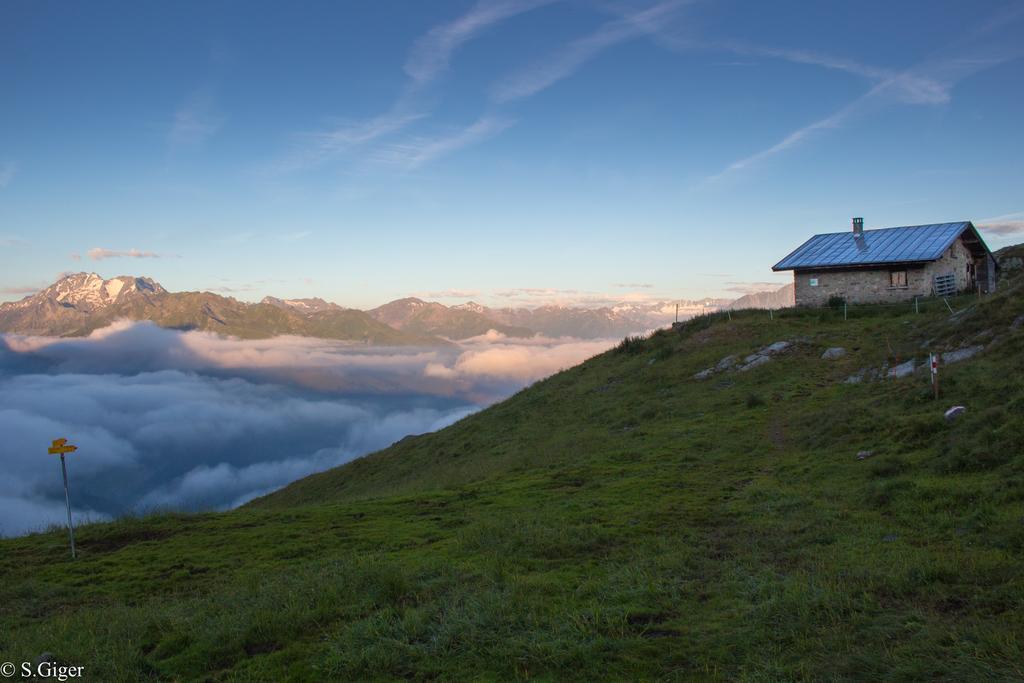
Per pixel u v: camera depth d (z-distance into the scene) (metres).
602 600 10.41
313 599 11.52
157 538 19.58
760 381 34.03
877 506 14.46
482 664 8.45
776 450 22.97
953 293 50.66
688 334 46.66
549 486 22.27
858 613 8.81
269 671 8.93
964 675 6.83
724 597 10.23
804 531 13.51
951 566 9.84
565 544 14.09
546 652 8.54
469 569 12.80
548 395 43.22
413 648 9.00
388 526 18.61
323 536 17.89
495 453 33.62
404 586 11.70
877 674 7.20
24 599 14.09
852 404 24.88
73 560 17.61
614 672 8.03
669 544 13.63
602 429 32.72
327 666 8.79
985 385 20.03
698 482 20.03
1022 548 10.28
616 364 46.09
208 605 11.94
